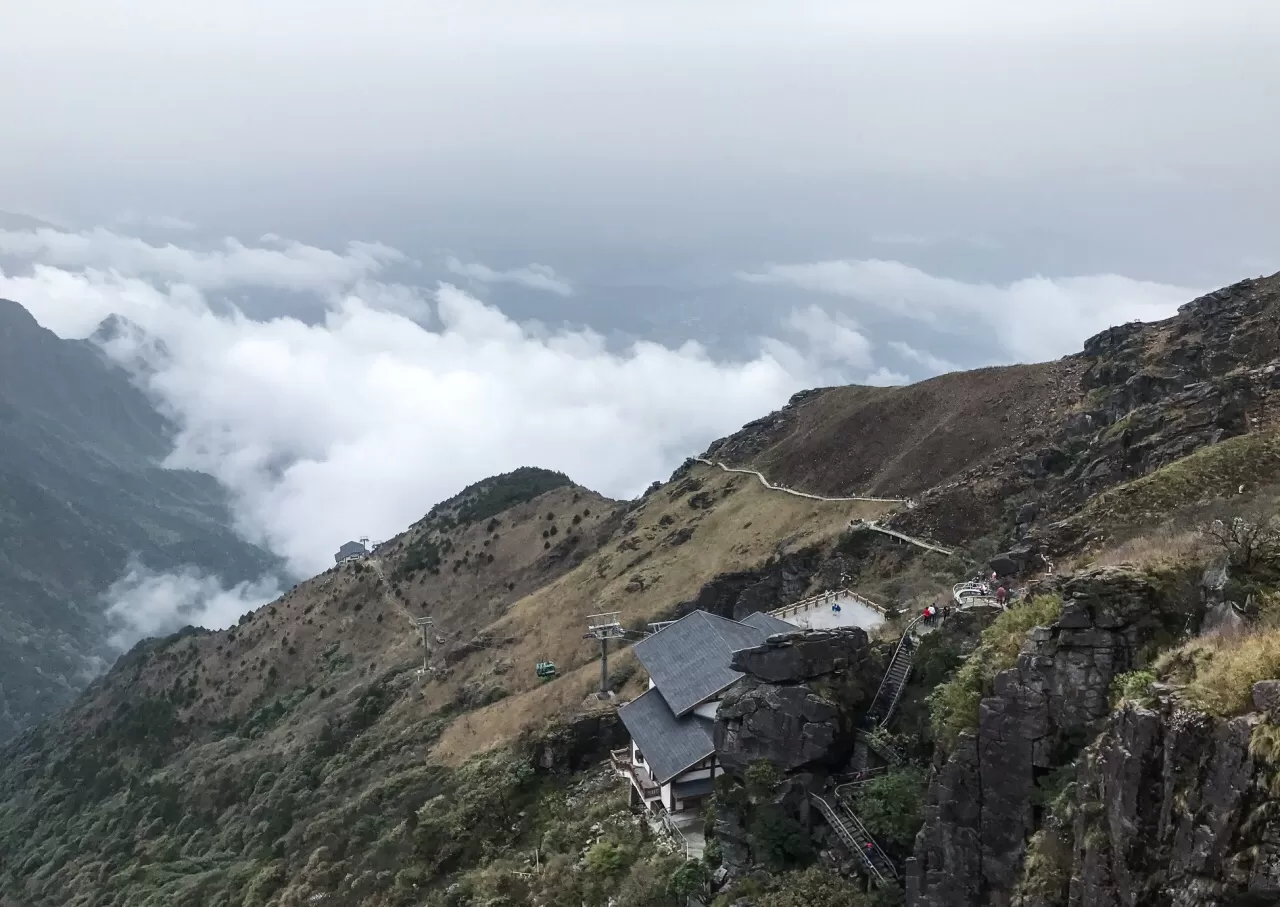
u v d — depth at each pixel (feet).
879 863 105.19
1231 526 88.48
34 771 571.69
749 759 127.34
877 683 130.52
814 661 129.59
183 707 544.21
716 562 356.18
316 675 513.04
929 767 107.76
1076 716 83.71
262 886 243.81
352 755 339.57
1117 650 84.07
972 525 262.06
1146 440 218.59
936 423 390.42
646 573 375.04
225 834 344.90
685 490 477.77
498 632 396.78
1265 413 203.21
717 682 160.97
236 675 552.00
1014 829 84.64
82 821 446.60
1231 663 66.33
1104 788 70.59
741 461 484.33
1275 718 58.44
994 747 87.10
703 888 122.01
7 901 394.52
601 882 142.92
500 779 203.72
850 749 124.57
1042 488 260.62
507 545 567.59
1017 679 87.61
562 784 195.93
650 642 184.96
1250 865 55.93
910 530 271.69
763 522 376.48
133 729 537.65
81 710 629.10
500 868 166.91
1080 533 158.71
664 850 141.49
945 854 89.35
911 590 217.77
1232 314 296.71
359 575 612.70
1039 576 140.97
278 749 407.85
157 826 392.47
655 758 155.53
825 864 110.63
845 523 311.27
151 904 286.66
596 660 290.15
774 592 290.97
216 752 450.30
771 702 126.52
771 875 112.98
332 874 217.36
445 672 380.17
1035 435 305.73
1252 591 80.02
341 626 557.74
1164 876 62.54
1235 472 155.02
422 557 610.24
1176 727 64.23
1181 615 84.53
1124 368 315.99
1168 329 326.24
